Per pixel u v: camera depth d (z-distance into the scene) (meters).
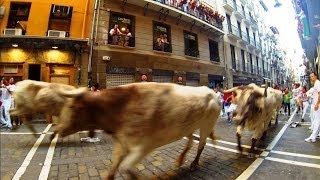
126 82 14.99
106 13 14.56
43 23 13.78
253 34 33.84
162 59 16.86
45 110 6.14
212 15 22.19
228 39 25.17
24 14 14.20
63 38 12.75
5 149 6.22
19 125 10.14
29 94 6.22
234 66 26.02
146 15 16.50
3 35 12.44
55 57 13.18
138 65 15.41
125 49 14.93
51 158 5.46
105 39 14.24
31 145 6.69
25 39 12.58
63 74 13.39
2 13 13.67
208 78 21.05
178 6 18.28
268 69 40.22
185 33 19.52
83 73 13.40
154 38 17.08
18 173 4.48
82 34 13.81
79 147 6.50
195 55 20.06
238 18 28.88
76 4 14.38
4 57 12.90
